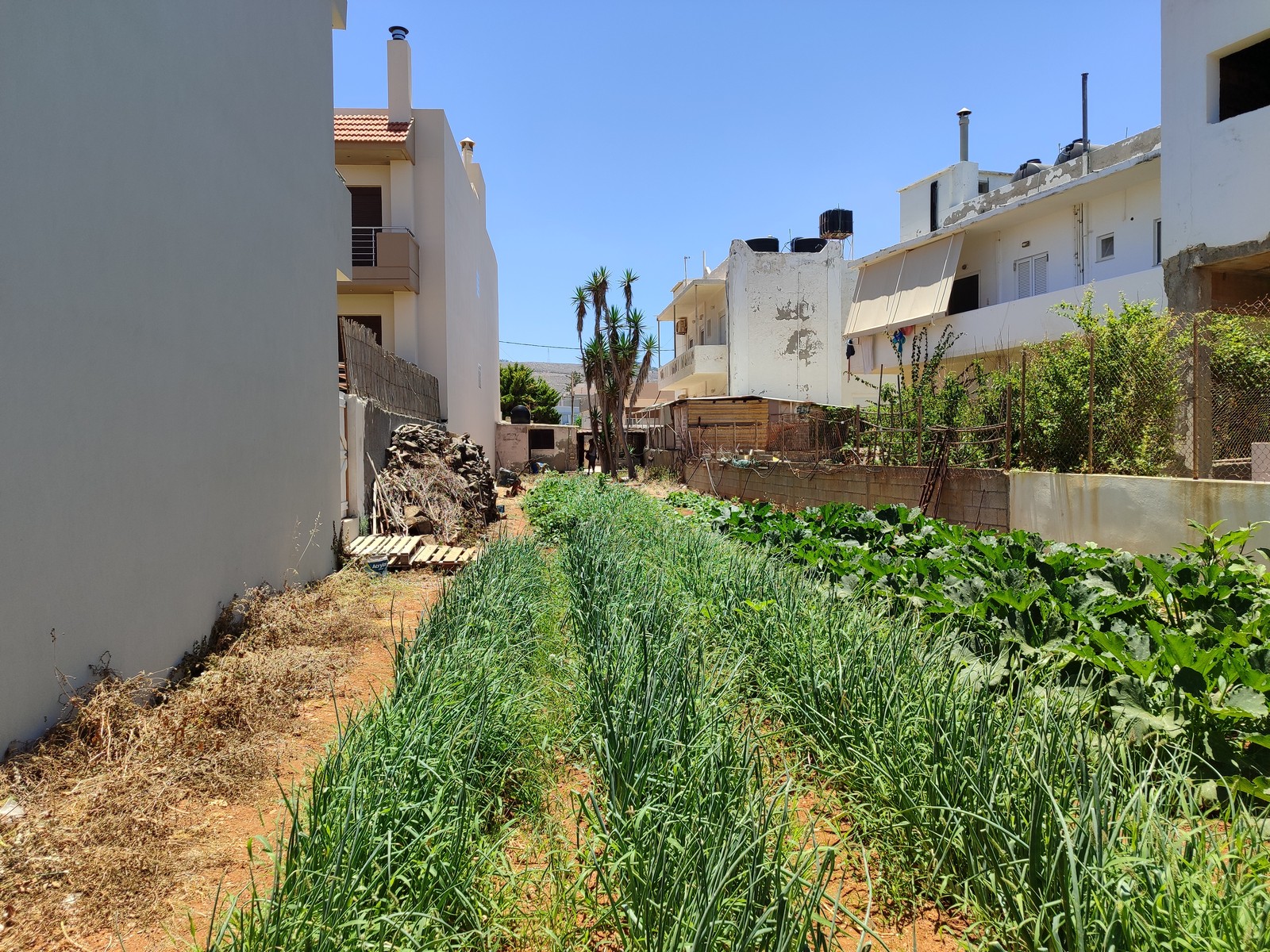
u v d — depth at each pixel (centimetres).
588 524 1024
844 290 3294
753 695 474
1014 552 605
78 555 427
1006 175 2314
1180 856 251
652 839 269
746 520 1034
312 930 222
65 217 416
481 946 260
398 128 1905
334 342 1007
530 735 424
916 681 387
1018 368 1299
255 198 710
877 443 1443
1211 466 802
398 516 1191
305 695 538
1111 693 374
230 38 650
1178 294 1182
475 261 2677
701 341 3991
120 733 413
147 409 505
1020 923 242
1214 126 1123
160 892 306
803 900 250
